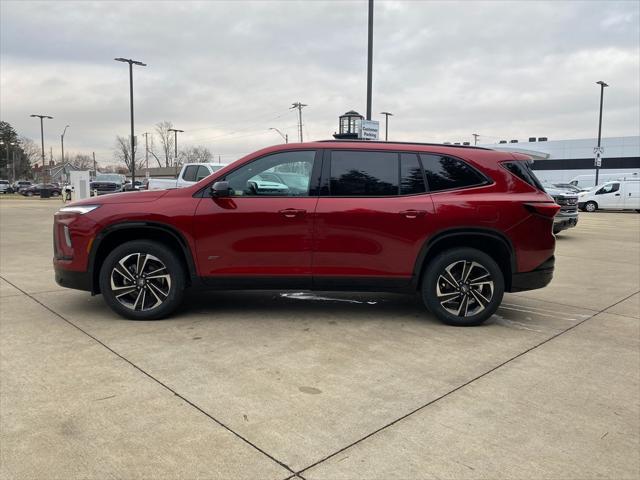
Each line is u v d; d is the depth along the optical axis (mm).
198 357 4230
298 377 3861
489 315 5203
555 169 65188
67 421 3133
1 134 104875
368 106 14289
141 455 2785
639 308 6215
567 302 6512
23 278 7344
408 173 5156
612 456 2875
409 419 3250
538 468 2742
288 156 5176
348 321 5363
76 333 4805
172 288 5164
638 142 58906
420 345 4648
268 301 6180
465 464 2768
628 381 3916
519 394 3646
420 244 5047
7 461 2703
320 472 2674
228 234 5031
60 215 5266
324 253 5035
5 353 4250
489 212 5031
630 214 26906
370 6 13906
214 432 3039
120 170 99562
